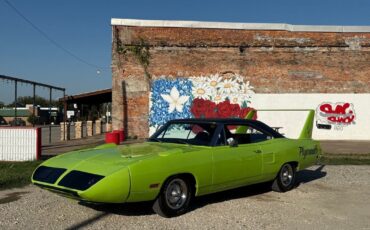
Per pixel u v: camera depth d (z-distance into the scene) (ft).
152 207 20.68
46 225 18.86
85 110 168.55
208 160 21.84
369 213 22.15
